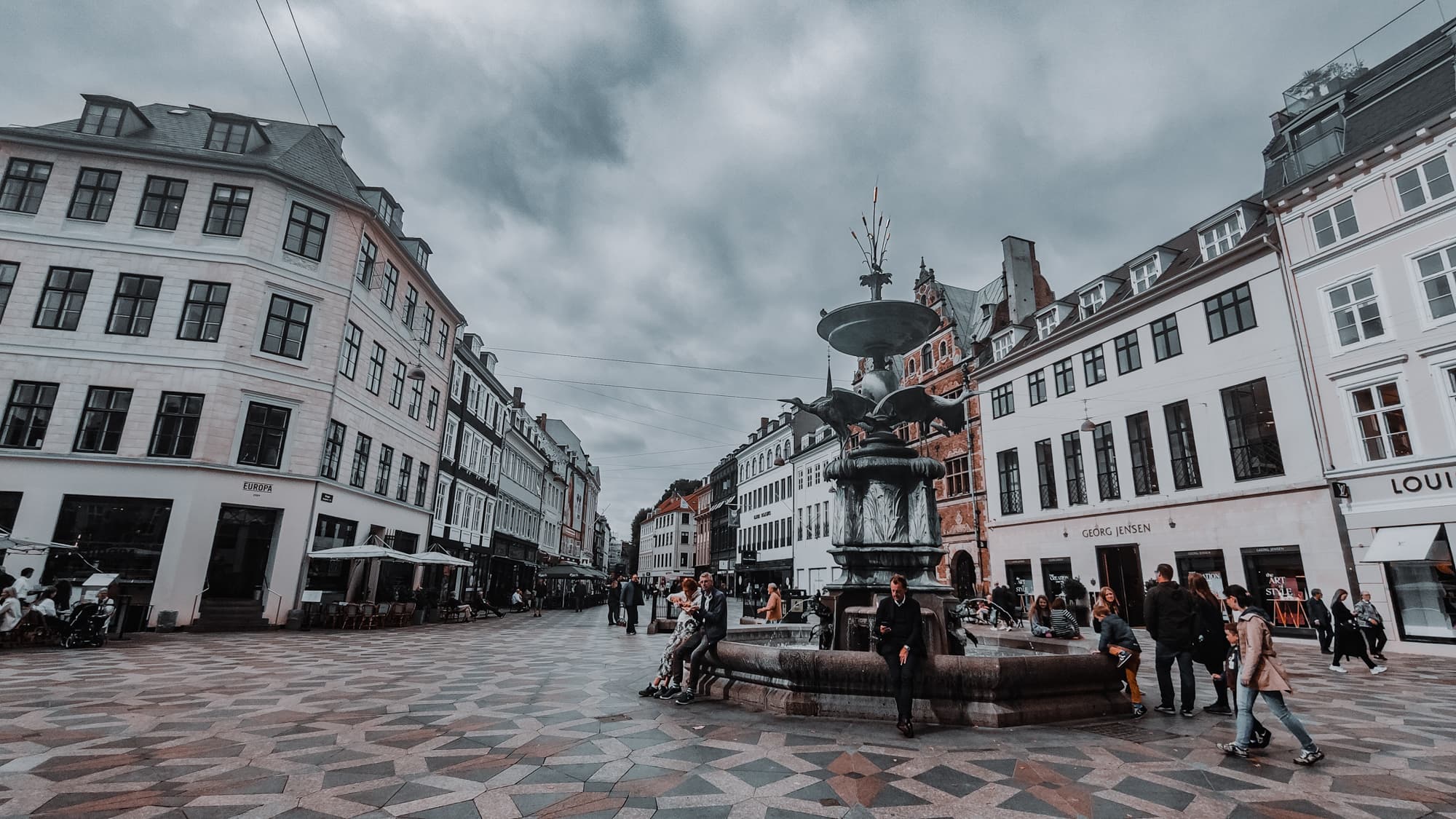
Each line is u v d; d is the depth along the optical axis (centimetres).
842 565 967
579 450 8156
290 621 1881
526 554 4825
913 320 984
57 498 1756
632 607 2016
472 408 3562
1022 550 2995
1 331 1839
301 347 2081
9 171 1953
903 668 642
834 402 1041
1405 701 913
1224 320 2228
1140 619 2419
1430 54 1855
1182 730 680
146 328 1908
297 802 435
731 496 7131
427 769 515
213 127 2131
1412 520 1695
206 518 1833
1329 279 1938
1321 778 520
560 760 542
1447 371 1681
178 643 1433
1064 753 578
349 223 2234
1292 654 1630
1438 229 1706
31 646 1280
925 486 952
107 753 546
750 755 559
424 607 2316
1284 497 1998
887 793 467
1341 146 1973
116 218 1958
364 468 2362
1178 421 2364
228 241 1995
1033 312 3575
